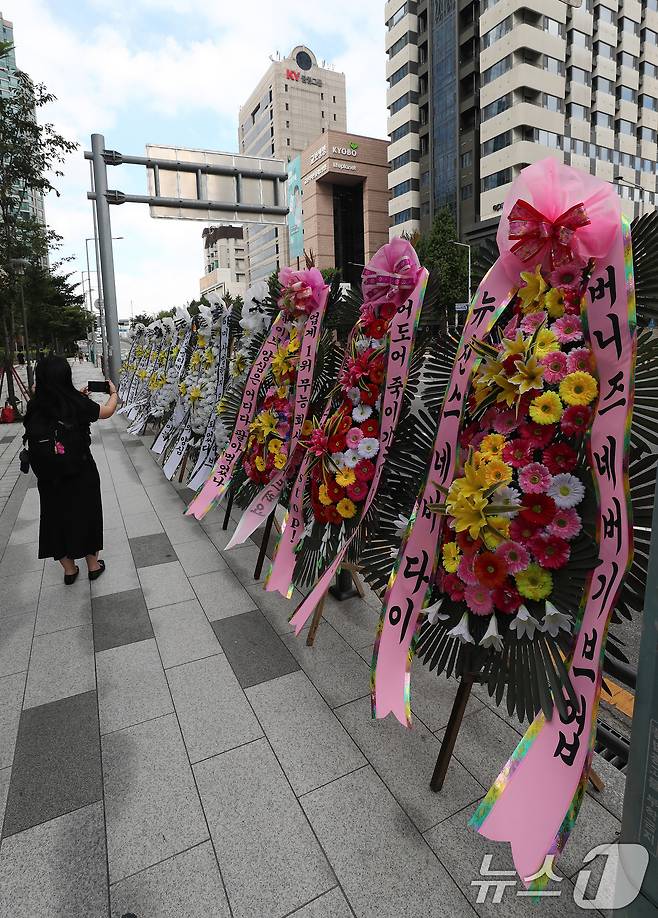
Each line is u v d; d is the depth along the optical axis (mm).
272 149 66750
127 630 2994
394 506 2408
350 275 3059
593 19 33062
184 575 3666
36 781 1988
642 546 1537
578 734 1503
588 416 1537
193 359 5785
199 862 1670
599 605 1507
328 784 1940
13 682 2570
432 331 2330
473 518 1647
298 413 3145
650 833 1146
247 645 2820
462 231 36062
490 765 2012
